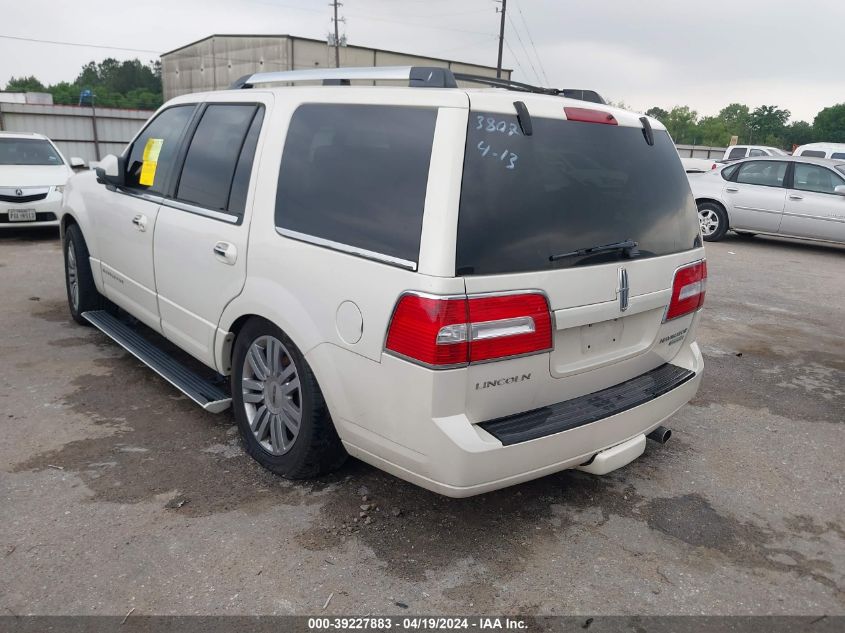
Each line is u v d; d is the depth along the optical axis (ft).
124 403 13.57
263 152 10.82
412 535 9.68
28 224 31.76
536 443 8.57
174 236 12.55
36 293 21.94
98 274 16.58
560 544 9.74
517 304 8.29
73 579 8.41
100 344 17.02
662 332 10.69
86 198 16.72
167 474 10.95
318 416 9.89
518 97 8.93
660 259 10.21
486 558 9.31
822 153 73.77
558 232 8.82
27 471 10.85
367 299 8.61
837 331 22.12
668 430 11.03
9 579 8.35
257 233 10.47
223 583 8.48
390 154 8.86
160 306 13.60
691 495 11.34
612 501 11.00
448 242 7.91
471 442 8.14
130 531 9.40
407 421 8.36
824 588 9.12
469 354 8.00
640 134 10.52
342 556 9.14
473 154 8.24
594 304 9.17
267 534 9.50
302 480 10.89
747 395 16.08
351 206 9.13
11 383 14.33
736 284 29.01
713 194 41.55
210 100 12.85
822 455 13.05
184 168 12.90
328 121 9.95
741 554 9.78
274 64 167.63
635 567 9.32
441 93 8.55
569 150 9.24
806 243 43.39
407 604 8.32
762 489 11.66
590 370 9.57
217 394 12.25
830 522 10.75
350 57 169.17
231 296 11.08
